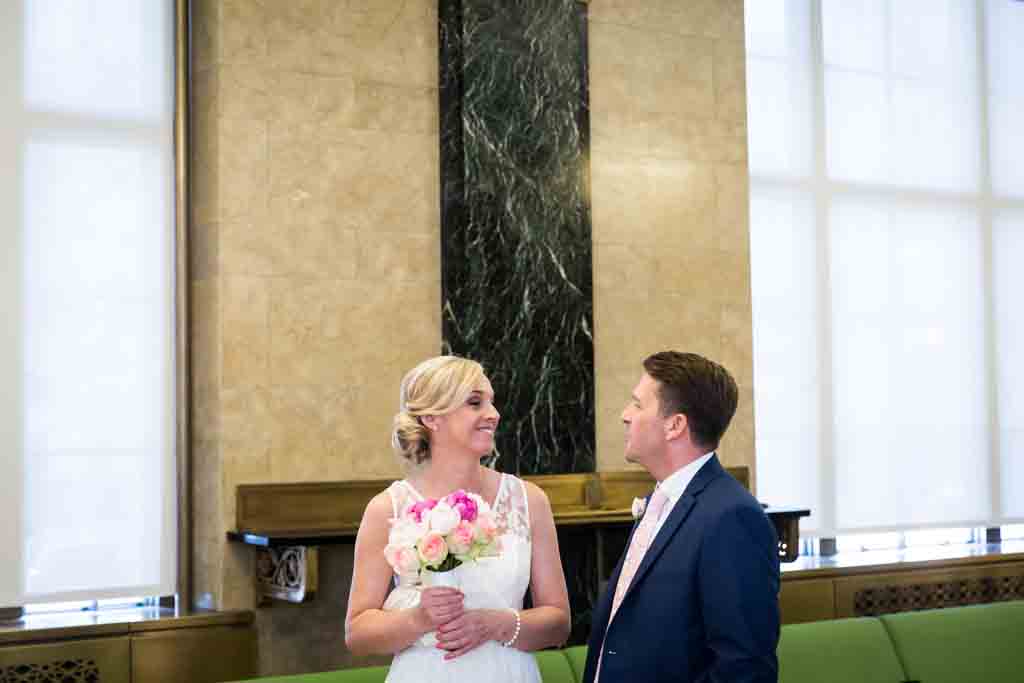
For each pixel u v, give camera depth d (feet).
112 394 19.20
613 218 22.41
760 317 24.75
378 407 20.16
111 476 19.12
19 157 18.70
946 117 27.22
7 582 18.33
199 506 19.52
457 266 20.63
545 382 21.17
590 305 21.72
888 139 26.50
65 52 19.11
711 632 10.84
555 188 21.45
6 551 18.34
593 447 21.67
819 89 25.73
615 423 22.21
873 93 26.37
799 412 25.00
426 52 20.76
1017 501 27.43
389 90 20.43
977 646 18.93
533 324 21.12
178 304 19.66
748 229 23.85
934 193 26.96
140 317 19.48
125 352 19.34
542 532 12.61
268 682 14.66
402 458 12.34
